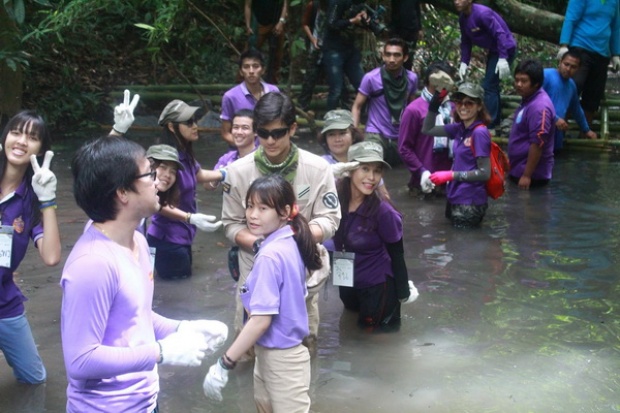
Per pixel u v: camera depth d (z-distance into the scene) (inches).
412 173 323.3
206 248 261.4
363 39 474.6
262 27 446.9
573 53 374.0
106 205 111.4
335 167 182.7
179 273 231.1
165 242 226.4
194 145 416.5
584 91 414.3
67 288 108.0
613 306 210.4
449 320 203.5
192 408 160.9
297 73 503.5
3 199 161.2
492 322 201.5
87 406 112.7
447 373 175.0
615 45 408.8
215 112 471.8
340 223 193.2
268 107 167.2
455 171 281.6
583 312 206.5
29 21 473.7
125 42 538.6
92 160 111.0
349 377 173.3
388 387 168.9
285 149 172.4
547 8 513.7
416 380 171.8
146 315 115.6
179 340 114.7
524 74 333.7
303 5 477.7
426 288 224.5
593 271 236.1
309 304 181.3
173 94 477.1
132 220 113.8
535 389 167.5
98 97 476.1
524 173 337.1
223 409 160.7
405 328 199.2
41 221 163.8
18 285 223.9
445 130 286.5
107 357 107.9
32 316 203.5
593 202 313.6
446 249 257.8
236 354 138.4
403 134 317.1
